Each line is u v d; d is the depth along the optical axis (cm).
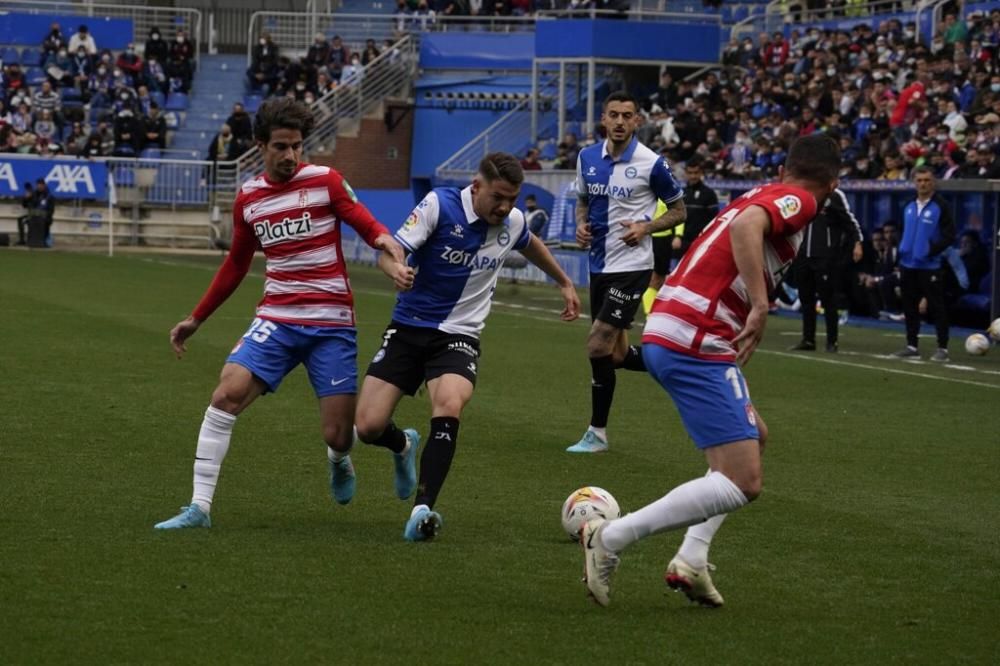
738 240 1211
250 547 1402
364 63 8169
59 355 2930
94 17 8462
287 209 1478
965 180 4169
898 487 1838
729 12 7925
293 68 8206
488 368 2995
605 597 1217
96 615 1158
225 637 1112
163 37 8894
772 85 6191
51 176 7044
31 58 8412
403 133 8125
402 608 1208
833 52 6191
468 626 1162
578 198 2158
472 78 8069
